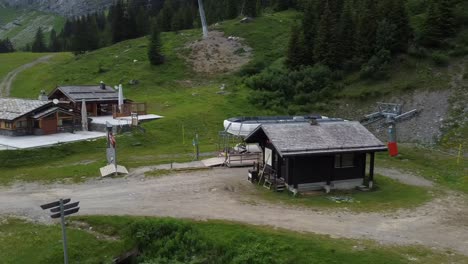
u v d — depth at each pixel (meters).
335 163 32.28
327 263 20.06
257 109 65.94
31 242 21.97
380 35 68.94
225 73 87.69
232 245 21.86
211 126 57.38
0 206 27.78
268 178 33.09
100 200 28.80
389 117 50.19
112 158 37.00
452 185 34.56
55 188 31.72
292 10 130.12
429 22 68.75
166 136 51.56
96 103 61.31
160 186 32.28
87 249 21.78
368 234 23.33
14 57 129.75
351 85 67.56
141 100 71.75
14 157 39.53
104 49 112.12
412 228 24.41
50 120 50.44
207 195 30.12
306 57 77.88
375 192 32.03
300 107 65.50
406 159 43.97
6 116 48.47
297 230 23.56
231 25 112.94
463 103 54.22
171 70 90.19
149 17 148.50
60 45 163.75
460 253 21.16
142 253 22.72
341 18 78.00
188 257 21.89
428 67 63.84
